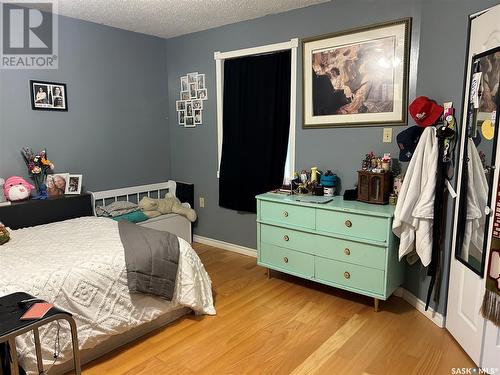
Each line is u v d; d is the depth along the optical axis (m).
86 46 3.46
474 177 1.94
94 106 3.58
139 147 4.04
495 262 1.70
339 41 2.91
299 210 2.82
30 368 1.68
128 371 1.96
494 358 1.77
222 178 3.84
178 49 4.07
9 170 3.05
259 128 3.50
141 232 2.52
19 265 1.94
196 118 4.04
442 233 2.29
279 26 3.24
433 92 2.37
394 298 2.77
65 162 3.41
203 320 2.48
